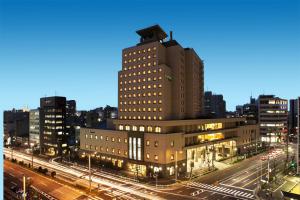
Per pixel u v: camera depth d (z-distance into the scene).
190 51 108.62
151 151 86.44
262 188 69.19
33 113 154.00
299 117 80.50
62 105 136.62
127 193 66.50
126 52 106.88
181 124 92.62
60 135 134.75
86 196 64.12
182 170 89.75
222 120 116.75
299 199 55.16
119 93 108.56
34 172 89.69
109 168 95.94
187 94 108.69
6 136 180.00
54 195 64.88
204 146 102.50
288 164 97.44
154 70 96.56
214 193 66.25
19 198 62.44
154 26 102.00
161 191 68.19
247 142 133.62
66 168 96.94
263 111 179.50
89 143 112.12
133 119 100.81
